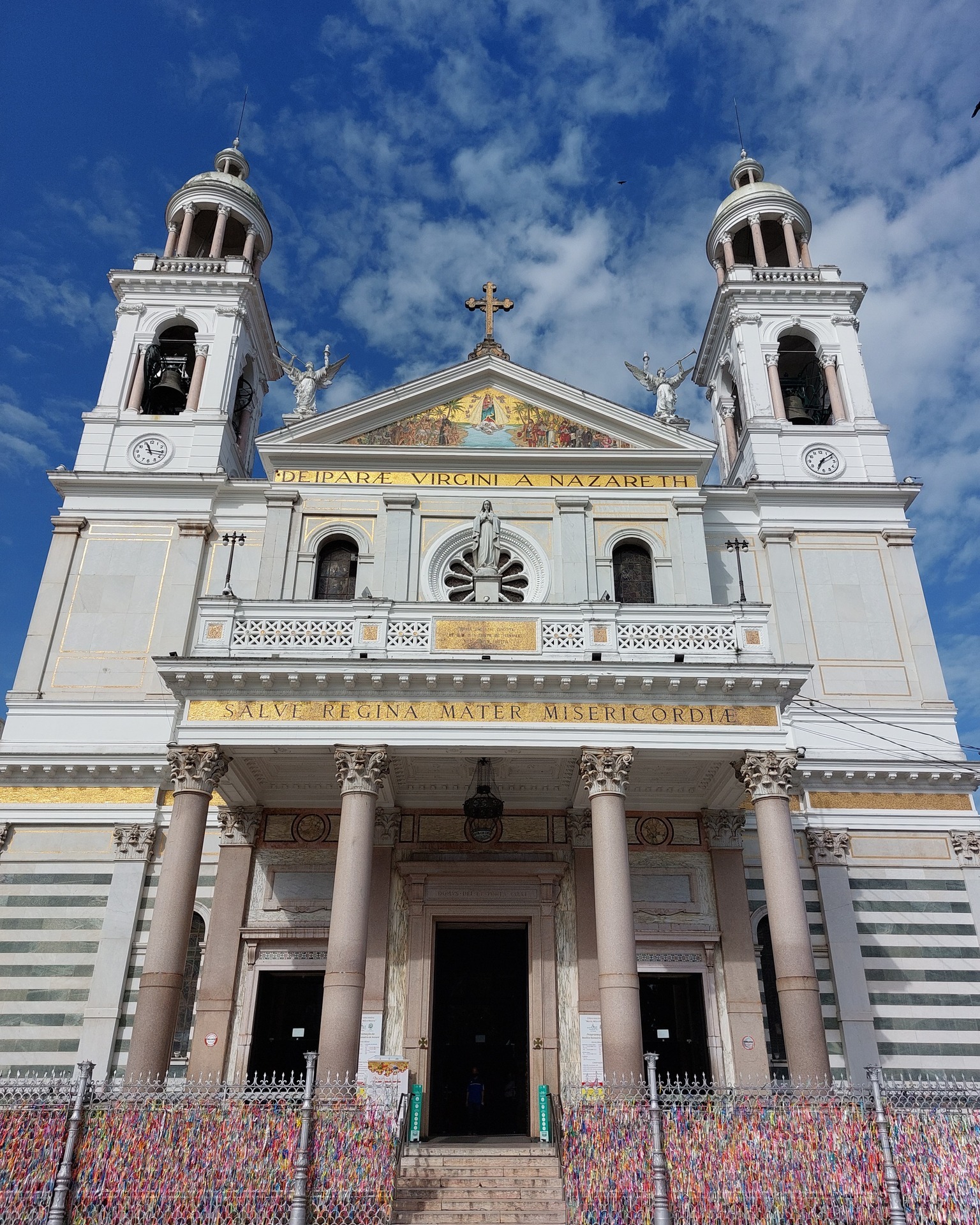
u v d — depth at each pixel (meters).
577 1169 14.21
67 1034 21.92
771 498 28.53
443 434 27.50
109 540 27.50
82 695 25.53
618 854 18.59
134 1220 12.89
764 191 35.12
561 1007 21.73
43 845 23.88
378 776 19.27
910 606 27.31
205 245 36.44
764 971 23.08
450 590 25.58
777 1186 13.51
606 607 21.06
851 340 31.86
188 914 18.42
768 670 19.83
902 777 25.02
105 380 30.42
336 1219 13.28
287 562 25.89
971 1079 22.12
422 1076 20.86
